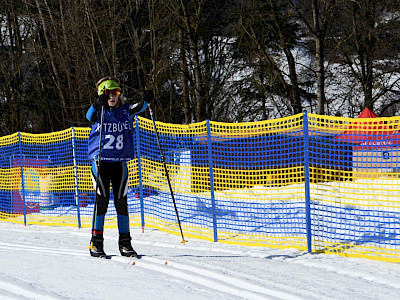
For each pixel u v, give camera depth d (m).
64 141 15.45
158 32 33.25
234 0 34.03
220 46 35.72
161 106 33.69
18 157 15.77
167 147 12.09
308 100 37.72
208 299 5.23
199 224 11.84
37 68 39.09
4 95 38.97
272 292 5.81
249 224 11.48
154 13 32.50
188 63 35.38
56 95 39.25
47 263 6.99
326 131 10.06
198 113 30.50
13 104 38.72
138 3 31.48
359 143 10.49
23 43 38.53
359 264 8.15
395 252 8.62
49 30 34.25
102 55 32.00
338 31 34.19
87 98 34.06
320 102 26.23
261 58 33.69
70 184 14.88
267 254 9.06
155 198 12.31
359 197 12.22
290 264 8.08
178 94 38.31
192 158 11.52
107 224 13.23
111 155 7.80
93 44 30.55
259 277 6.66
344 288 6.28
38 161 15.44
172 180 12.07
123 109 7.91
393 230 9.95
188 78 30.88
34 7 37.41
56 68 34.28
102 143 7.76
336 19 33.06
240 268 7.24
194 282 6.07
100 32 32.22
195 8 32.03
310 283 6.49
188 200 12.55
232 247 9.91
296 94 33.47
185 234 11.45
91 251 7.91
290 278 6.74
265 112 37.22
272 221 11.43
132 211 13.21
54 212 15.25
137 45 30.81
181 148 11.76
